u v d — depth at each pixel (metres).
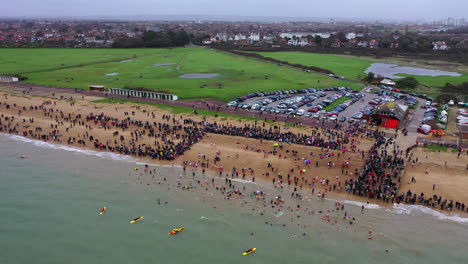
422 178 79.00
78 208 69.00
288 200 71.81
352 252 57.31
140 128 110.81
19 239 60.59
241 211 67.94
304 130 108.06
